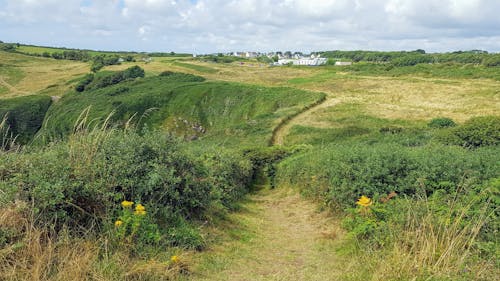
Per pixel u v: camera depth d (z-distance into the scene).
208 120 54.84
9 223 4.46
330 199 9.24
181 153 7.55
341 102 48.69
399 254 4.53
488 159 8.38
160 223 6.09
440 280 4.05
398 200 6.79
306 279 5.07
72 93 68.50
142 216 5.48
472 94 47.62
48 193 4.95
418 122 36.94
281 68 100.81
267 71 93.75
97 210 5.47
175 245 5.75
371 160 8.66
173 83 67.81
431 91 51.94
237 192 14.00
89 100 59.00
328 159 11.08
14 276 3.88
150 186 6.25
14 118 52.28
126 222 5.22
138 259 4.91
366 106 45.31
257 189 20.06
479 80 57.00
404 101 47.56
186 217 7.08
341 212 8.48
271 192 18.06
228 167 14.14
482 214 5.18
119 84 71.50
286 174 17.88
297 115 44.03
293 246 6.90
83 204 5.42
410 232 5.11
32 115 55.16
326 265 5.62
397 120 38.25
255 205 13.21
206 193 8.02
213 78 80.38
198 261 5.44
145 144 6.93
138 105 55.31
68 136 6.64
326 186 9.98
